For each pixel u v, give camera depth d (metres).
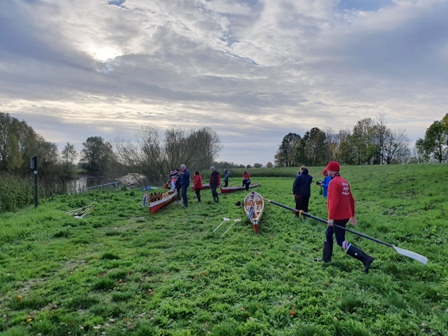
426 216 8.82
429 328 3.42
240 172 44.00
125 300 4.31
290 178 37.25
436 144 45.38
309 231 8.10
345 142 57.88
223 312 3.86
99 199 15.39
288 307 3.92
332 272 5.10
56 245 7.31
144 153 32.53
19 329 3.49
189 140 36.22
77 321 3.71
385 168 29.17
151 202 11.84
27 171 39.91
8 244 7.36
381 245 6.52
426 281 4.75
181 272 5.32
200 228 9.00
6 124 38.94
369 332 3.29
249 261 5.81
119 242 7.68
